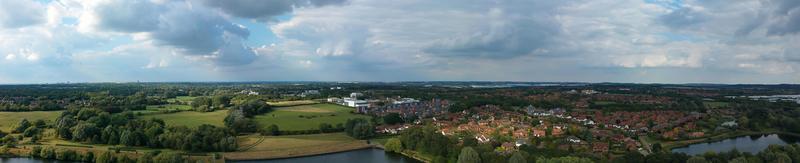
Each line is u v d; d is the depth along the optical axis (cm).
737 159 19050
